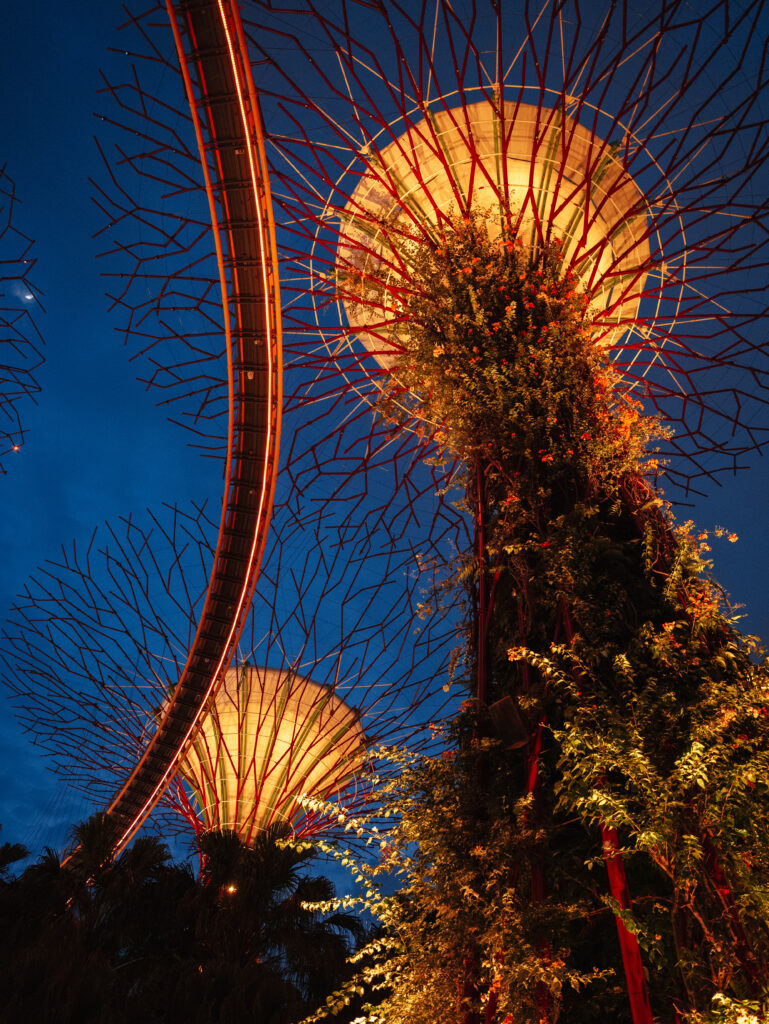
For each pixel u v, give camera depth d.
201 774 25.98
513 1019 4.34
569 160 14.34
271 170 13.57
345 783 24.44
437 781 5.66
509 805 5.36
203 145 12.91
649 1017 3.81
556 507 6.95
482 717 6.23
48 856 17.03
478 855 4.96
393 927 5.54
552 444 7.05
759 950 3.67
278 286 14.80
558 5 11.21
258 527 18.62
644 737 4.45
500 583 7.12
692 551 5.48
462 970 4.94
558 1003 4.41
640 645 5.19
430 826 5.32
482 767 5.83
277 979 13.45
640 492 6.91
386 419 12.02
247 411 16.94
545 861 5.08
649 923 4.59
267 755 25.58
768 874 3.80
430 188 14.26
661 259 12.34
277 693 26.23
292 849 17.59
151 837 18.42
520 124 14.28
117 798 22.80
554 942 4.96
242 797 25.27
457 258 9.80
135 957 14.97
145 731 23.52
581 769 4.28
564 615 5.83
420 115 14.42
